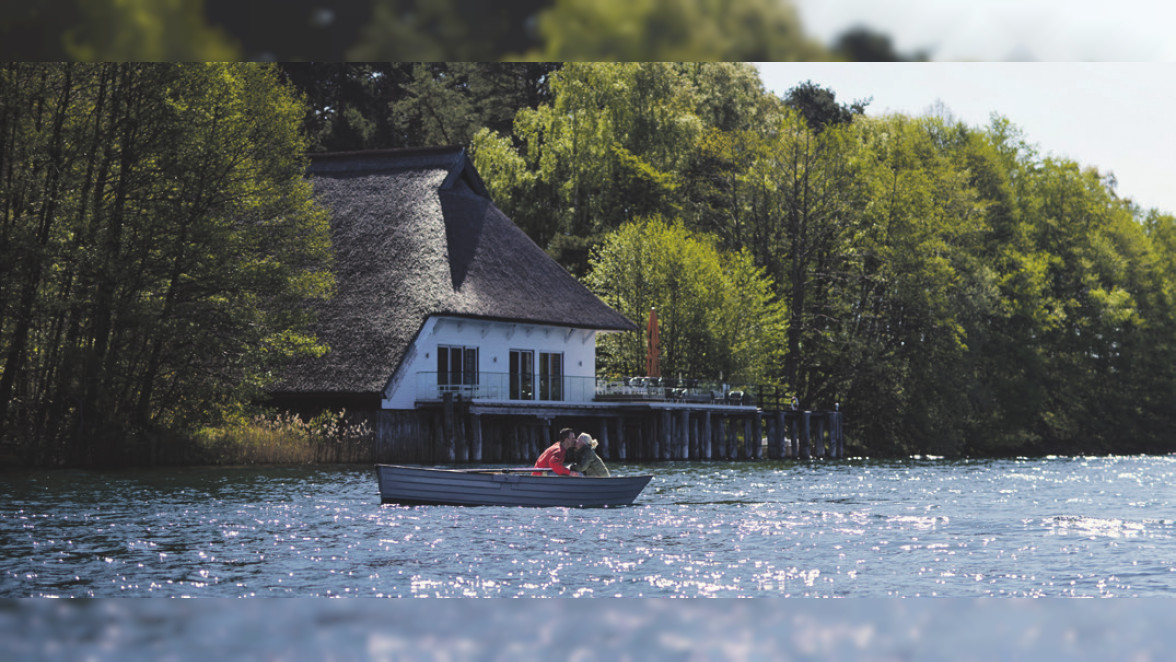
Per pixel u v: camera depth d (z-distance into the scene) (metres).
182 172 71.25
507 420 87.44
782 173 129.50
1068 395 159.50
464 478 45.44
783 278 135.12
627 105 131.25
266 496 49.41
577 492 46.19
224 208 74.06
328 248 90.81
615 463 87.44
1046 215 162.38
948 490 61.84
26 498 47.69
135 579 27.53
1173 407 169.75
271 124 76.12
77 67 66.06
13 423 68.62
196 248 71.88
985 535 37.88
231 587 26.31
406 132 158.62
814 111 186.38
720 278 117.06
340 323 86.31
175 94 70.56
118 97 69.00
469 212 98.12
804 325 130.62
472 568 29.50
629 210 133.25
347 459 75.44
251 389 74.94
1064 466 104.00
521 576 28.28
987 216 148.00
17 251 65.81
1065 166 164.00
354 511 43.31
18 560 30.36
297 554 31.83
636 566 30.17
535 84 166.25
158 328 69.69
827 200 129.00
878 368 128.00
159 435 70.88
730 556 32.25
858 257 133.62
